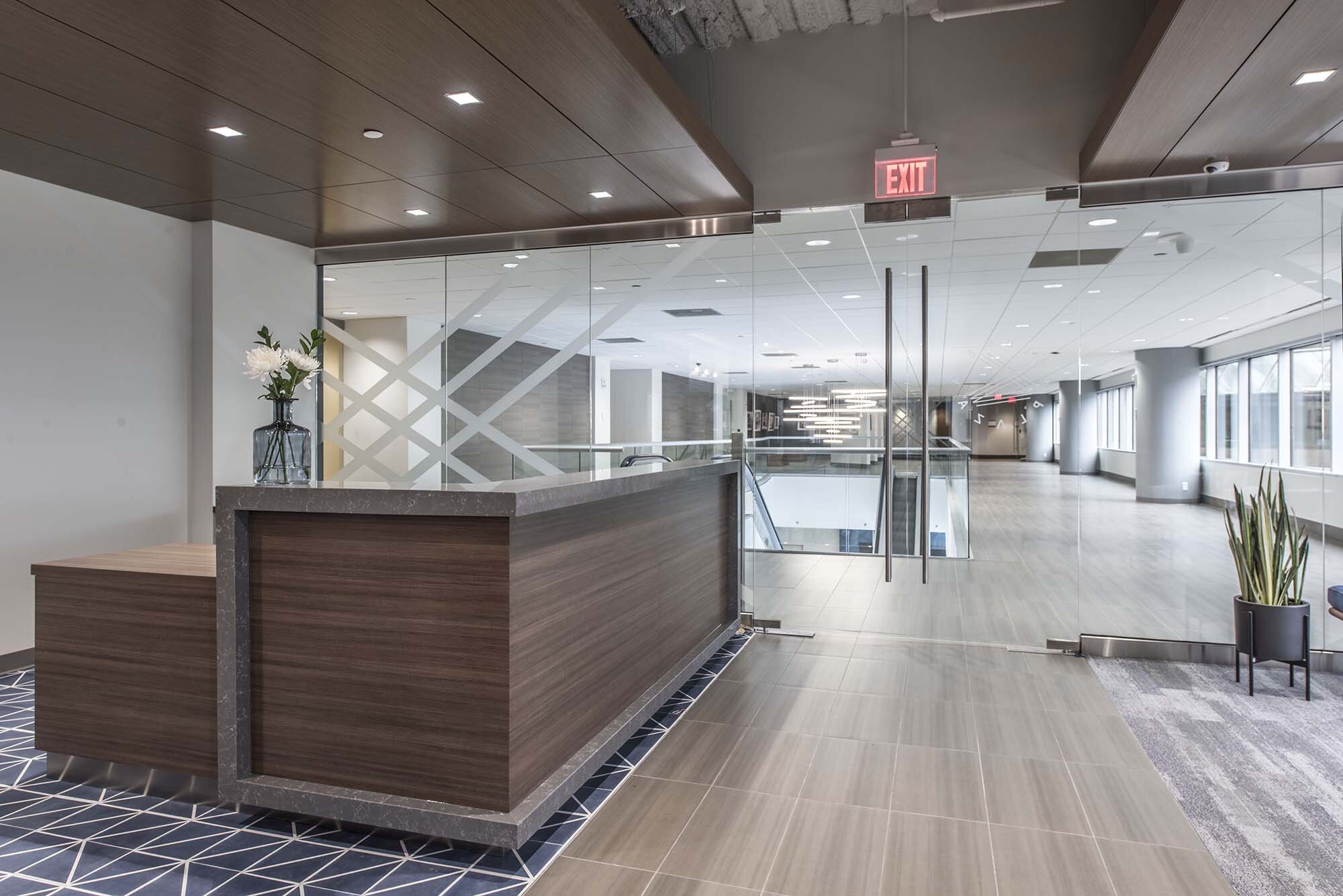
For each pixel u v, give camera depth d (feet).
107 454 16.17
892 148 14.98
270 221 17.84
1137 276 14.98
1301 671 14.20
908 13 15.38
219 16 8.96
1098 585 15.47
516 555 7.89
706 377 17.83
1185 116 11.88
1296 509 14.16
